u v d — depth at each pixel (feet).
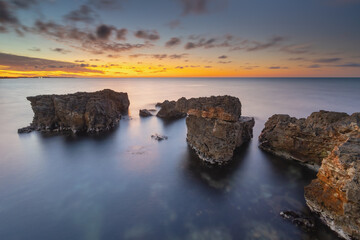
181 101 131.44
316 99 339.98
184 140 143.74
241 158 112.06
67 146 132.67
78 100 166.30
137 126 180.45
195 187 86.94
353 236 56.08
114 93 234.99
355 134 76.89
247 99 351.25
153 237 62.39
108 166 106.32
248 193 82.12
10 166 106.11
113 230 65.16
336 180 60.13
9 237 62.69
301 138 103.35
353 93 422.82
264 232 62.59
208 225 66.28
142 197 81.10
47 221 69.00
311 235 60.54
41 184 90.38
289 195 80.38
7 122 191.72
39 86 638.53
